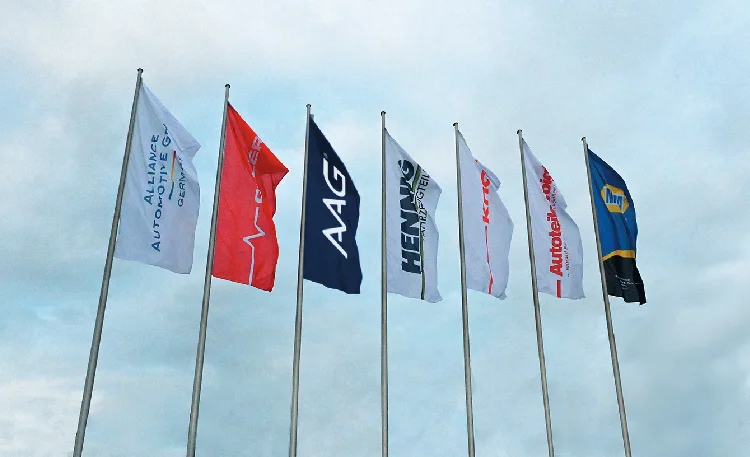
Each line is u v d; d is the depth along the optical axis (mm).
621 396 25609
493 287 25359
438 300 24250
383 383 22000
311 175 23047
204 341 19891
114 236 19688
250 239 21703
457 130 26562
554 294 26219
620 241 27859
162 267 20156
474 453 23156
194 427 18938
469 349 24125
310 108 23906
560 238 26875
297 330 21219
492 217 26172
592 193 28078
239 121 22688
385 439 21344
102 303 19031
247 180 22219
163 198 20703
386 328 22625
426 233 24766
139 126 20953
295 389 20672
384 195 24188
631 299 27297
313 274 21922
